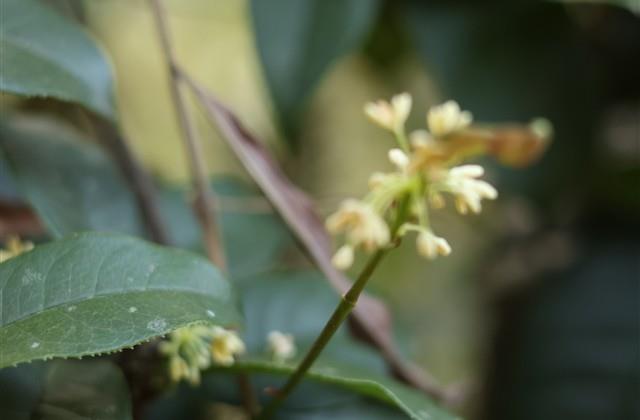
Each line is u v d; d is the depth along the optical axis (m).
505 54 0.54
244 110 0.77
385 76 0.70
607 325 0.58
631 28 0.58
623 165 0.60
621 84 0.59
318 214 0.40
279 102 0.46
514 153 0.32
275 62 0.46
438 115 0.34
